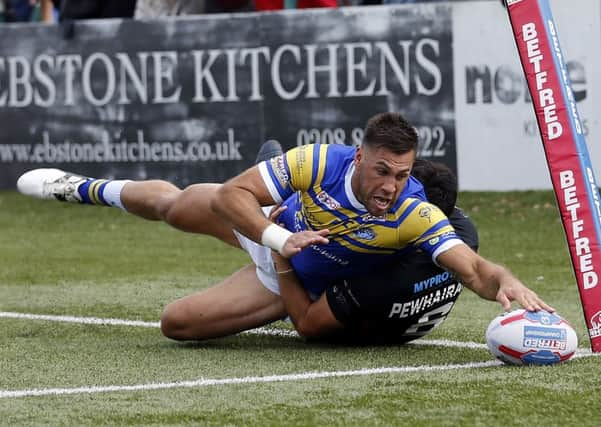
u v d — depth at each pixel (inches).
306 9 1366.9
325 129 1339.8
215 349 658.8
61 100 1402.6
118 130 1386.6
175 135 1373.0
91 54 1389.0
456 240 587.8
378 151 559.8
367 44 1323.8
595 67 1263.5
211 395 536.7
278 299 659.4
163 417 498.0
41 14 1705.2
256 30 1348.4
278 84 1347.2
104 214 1384.1
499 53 1293.1
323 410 506.3
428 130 1317.7
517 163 1306.6
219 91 1360.7
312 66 1337.4
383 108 1325.0
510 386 544.4
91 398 533.6
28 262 1068.5
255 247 653.9
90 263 1061.1
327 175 596.4
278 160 598.5
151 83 1375.5
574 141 607.2
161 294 887.1
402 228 598.9
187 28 1363.2
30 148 1421.0
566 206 609.6
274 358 628.1
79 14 1445.6
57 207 1408.7
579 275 613.3
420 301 635.5
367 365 605.6
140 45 1375.5
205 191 716.7
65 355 640.4
